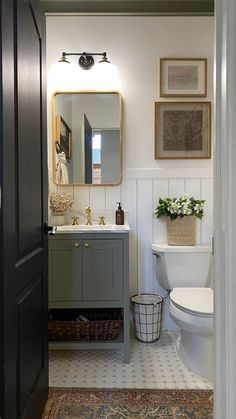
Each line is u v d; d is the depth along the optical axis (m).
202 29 2.62
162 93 2.62
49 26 2.61
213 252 1.07
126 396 1.79
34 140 1.49
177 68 2.62
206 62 2.62
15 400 1.18
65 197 2.54
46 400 1.71
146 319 2.43
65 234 2.18
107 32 2.62
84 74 2.62
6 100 1.08
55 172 2.63
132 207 2.66
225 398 0.96
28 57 1.38
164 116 2.64
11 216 1.14
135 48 2.62
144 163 2.66
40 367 1.59
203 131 2.64
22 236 1.29
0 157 1.05
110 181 2.64
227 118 0.93
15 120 1.19
